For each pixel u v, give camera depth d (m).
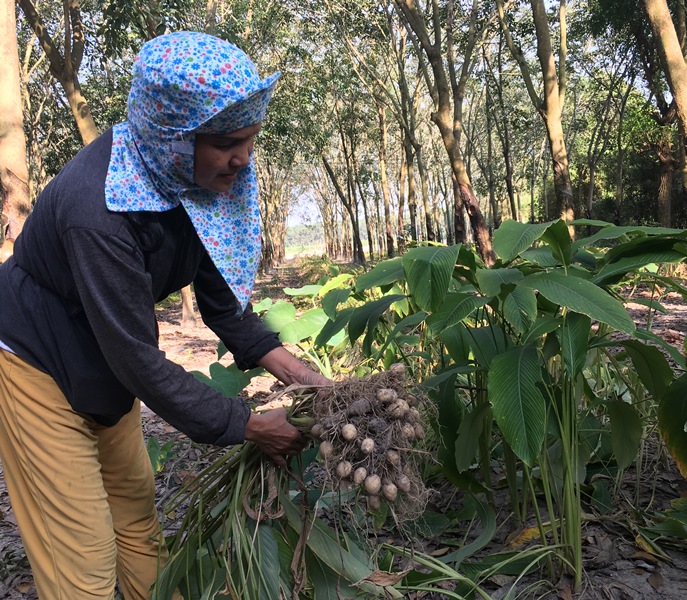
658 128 22.33
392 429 1.54
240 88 1.33
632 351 2.29
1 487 3.48
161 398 1.46
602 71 25.42
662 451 2.88
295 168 49.25
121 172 1.40
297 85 20.47
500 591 2.05
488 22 17.56
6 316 1.52
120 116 14.59
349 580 1.69
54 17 18.66
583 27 20.19
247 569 1.66
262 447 1.64
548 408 2.10
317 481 2.89
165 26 9.61
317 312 3.72
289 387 1.66
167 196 1.45
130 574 1.85
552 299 1.86
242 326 1.89
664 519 2.33
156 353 1.46
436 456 2.62
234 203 1.55
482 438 2.40
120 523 1.81
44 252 1.47
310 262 32.19
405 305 3.54
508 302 1.97
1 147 6.98
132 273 1.40
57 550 1.57
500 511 2.59
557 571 2.12
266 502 1.65
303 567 1.65
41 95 21.20
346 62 22.80
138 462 1.80
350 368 3.81
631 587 2.01
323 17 20.25
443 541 2.40
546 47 12.71
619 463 2.35
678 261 1.98
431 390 2.40
